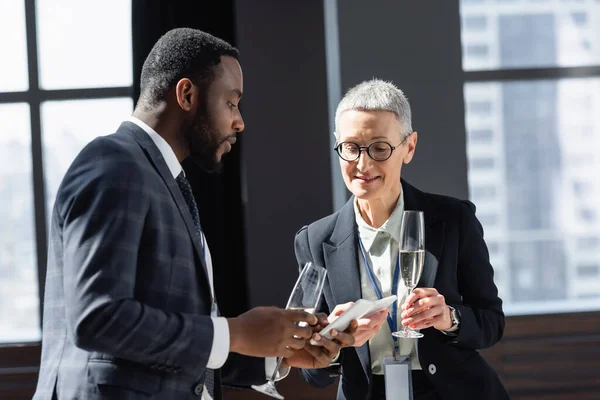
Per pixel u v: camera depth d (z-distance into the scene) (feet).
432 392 6.56
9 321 16.61
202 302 5.18
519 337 14.87
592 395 14.82
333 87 14.96
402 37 14.49
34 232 16.70
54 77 16.79
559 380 14.83
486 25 15.94
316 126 15.17
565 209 16.10
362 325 5.85
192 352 4.68
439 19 14.55
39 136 16.62
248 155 15.12
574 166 16.07
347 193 14.64
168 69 5.32
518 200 16.07
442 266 6.69
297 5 15.19
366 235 6.88
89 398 4.68
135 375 4.72
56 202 4.88
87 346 4.47
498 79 15.84
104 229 4.55
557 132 16.06
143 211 4.75
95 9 16.87
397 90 6.63
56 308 4.96
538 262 16.11
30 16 16.65
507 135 16.06
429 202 6.98
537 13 15.96
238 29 15.12
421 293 6.02
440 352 6.51
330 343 5.48
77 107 16.76
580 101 16.03
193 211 5.51
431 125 14.55
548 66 15.94
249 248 15.16
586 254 16.07
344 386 6.77
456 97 14.55
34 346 15.44
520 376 14.82
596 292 16.10
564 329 14.90
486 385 6.62
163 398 4.80
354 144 6.46
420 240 5.92
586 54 16.02
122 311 4.42
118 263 4.51
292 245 15.16
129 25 16.92
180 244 5.02
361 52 14.44
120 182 4.70
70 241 4.58
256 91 15.16
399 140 6.51
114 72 16.89
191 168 15.42
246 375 6.23
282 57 15.16
